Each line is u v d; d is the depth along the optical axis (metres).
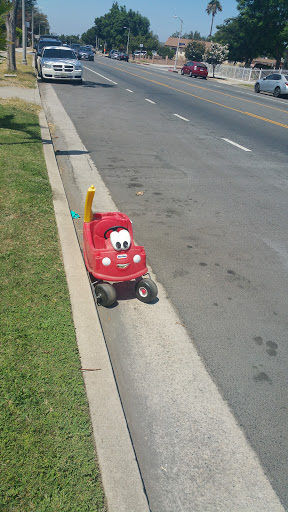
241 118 11.79
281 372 2.46
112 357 2.43
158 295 3.07
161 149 7.39
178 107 12.61
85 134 7.88
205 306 3.01
